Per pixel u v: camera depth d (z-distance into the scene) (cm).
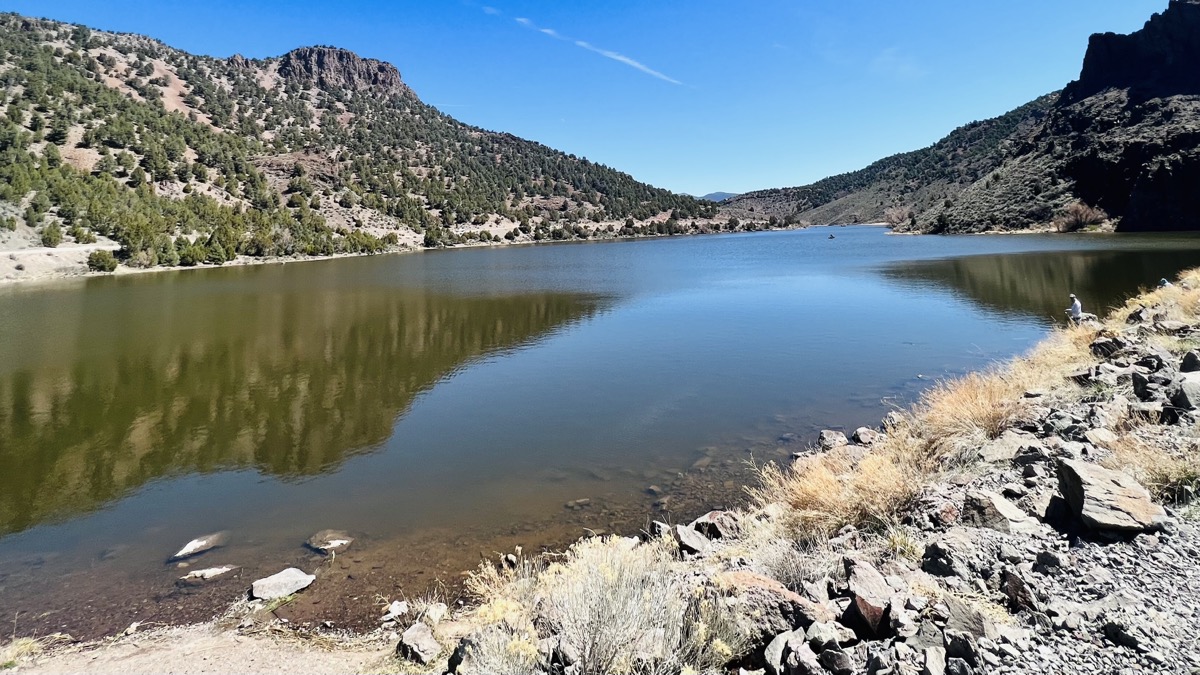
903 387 1377
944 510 507
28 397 1495
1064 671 272
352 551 709
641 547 550
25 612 596
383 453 1080
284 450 1106
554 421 1238
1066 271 3566
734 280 4206
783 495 693
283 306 3266
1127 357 982
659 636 340
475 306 3177
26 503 891
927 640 308
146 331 2472
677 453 1024
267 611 571
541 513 803
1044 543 418
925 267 4412
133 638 540
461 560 672
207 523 809
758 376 1541
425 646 454
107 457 1083
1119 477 445
